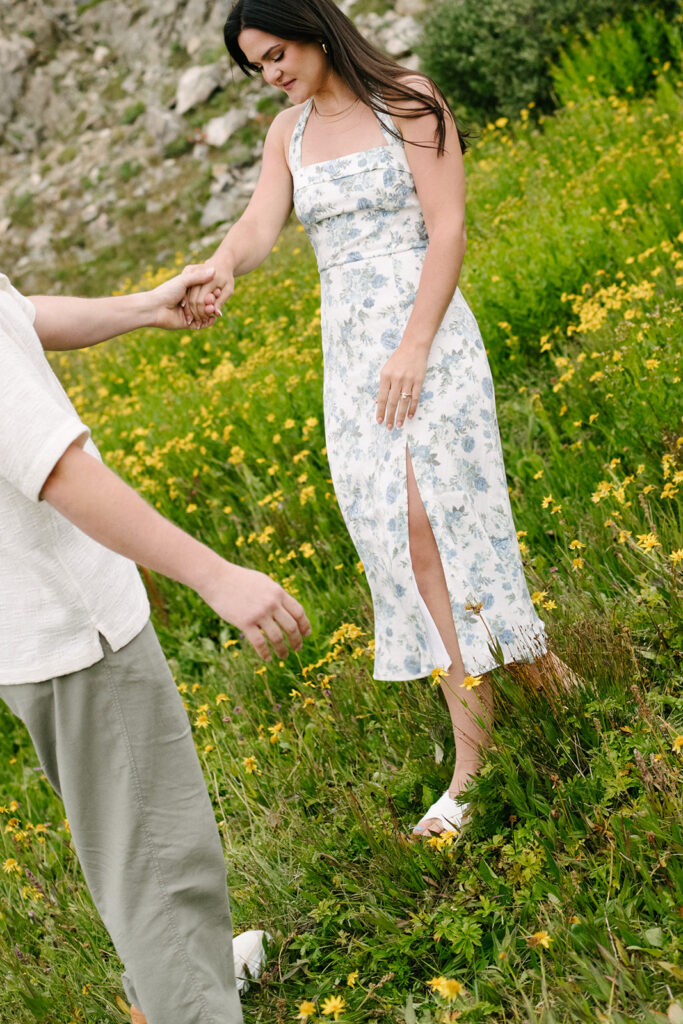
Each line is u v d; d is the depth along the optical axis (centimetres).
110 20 2233
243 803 304
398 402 250
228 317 895
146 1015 187
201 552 166
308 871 252
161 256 1748
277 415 541
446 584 257
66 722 180
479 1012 190
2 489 170
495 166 897
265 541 418
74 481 160
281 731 313
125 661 180
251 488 498
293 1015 217
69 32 2259
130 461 591
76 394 966
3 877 304
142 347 975
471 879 221
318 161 261
